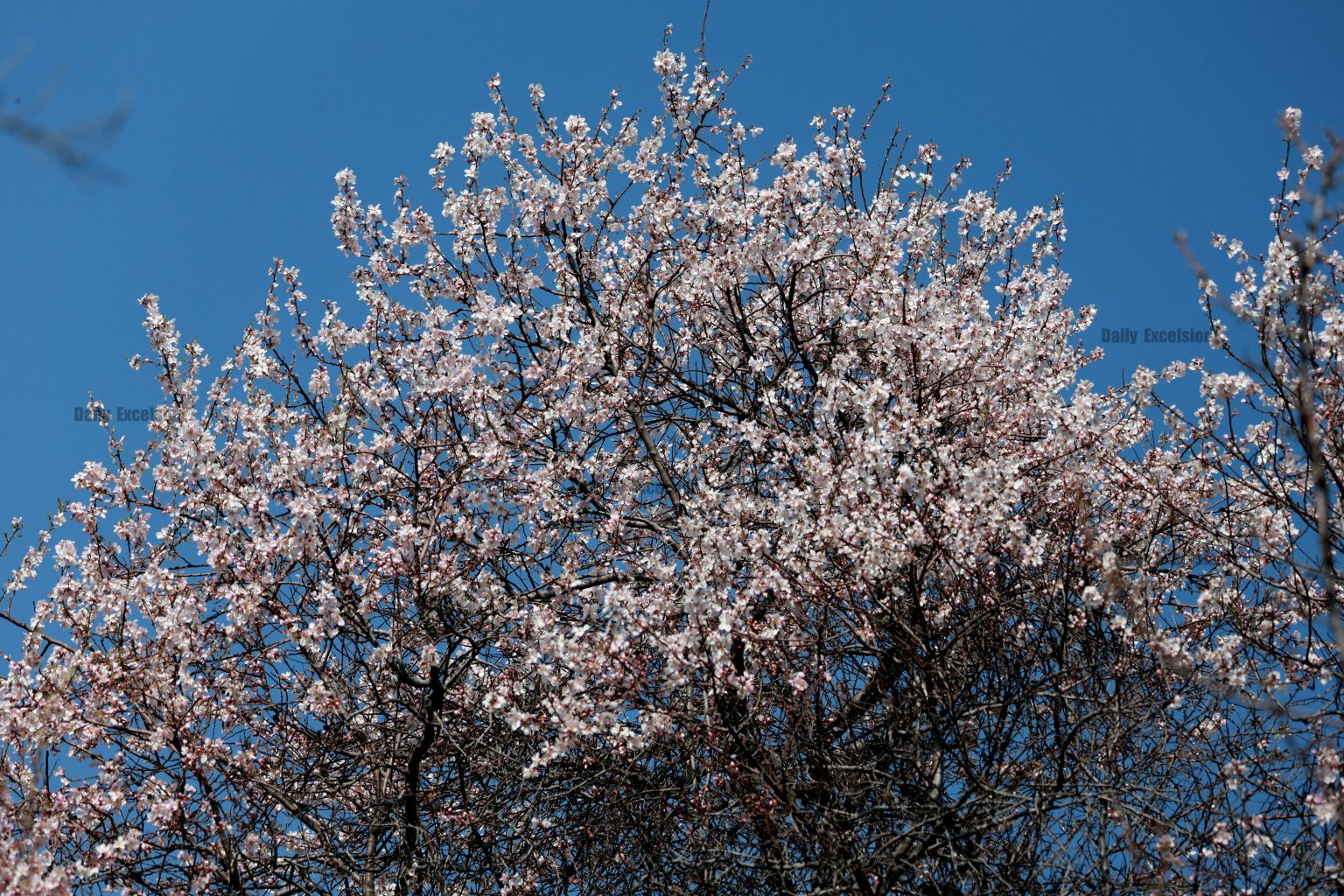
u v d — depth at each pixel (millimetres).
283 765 8305
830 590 7305
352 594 7695
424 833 7855
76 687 7512
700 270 9125
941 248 9914
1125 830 6629
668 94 9664
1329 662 7301
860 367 9484
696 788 7633
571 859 8148
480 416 8375
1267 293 6691
